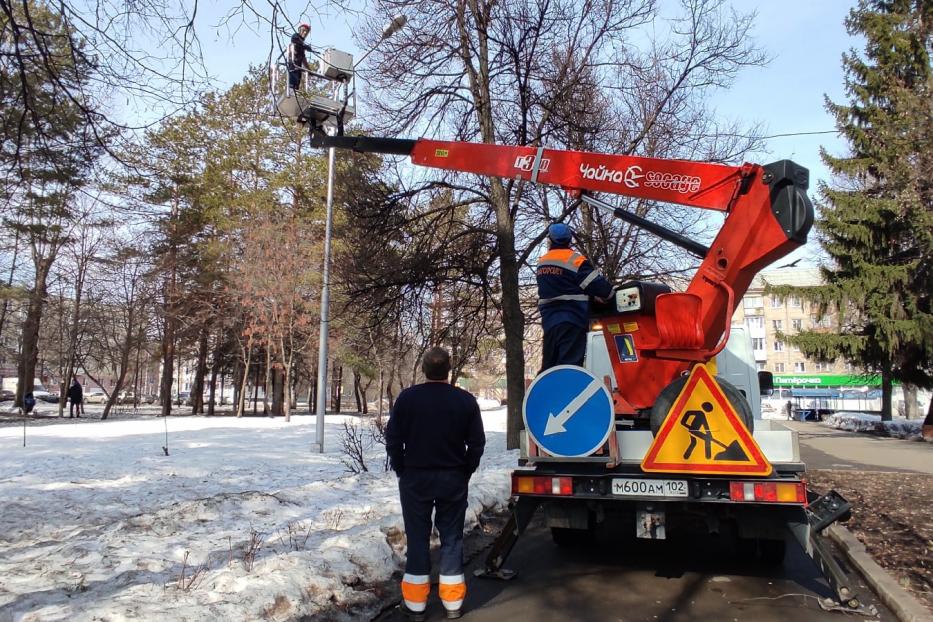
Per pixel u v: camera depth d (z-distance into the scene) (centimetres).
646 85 1443
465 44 1292
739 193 541
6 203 765
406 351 1598
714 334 542
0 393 5875
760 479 455
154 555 538
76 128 556
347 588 479
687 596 494
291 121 717
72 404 3067
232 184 3238
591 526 622
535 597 492
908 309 2295
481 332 1573
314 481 1017
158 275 3117
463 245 1388
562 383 508
